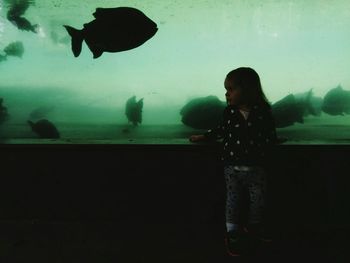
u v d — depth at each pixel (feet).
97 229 9.14
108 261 7.86
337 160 8.51
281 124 9.89
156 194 9.18
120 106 10.77
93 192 9.27
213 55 11.37
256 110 7.21
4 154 9.05
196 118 10.01
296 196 8.87
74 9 12.12
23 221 9.49
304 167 8.63
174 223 9.34
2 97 11.03
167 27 11.27
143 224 9.35
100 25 10.89
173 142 8.93
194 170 8.90
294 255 7.98
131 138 9.41
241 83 7.14
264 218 8.72
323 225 9.02
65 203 9.38
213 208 9.16
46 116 10.38
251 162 7.22
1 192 9.36
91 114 10.52
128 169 9.03
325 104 10.14
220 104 10.08
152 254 8.11
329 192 8.76
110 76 11.43
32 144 8.97
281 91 10.25
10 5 11.80
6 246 8.46
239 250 7.77
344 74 10.62
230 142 7.39
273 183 8.81
